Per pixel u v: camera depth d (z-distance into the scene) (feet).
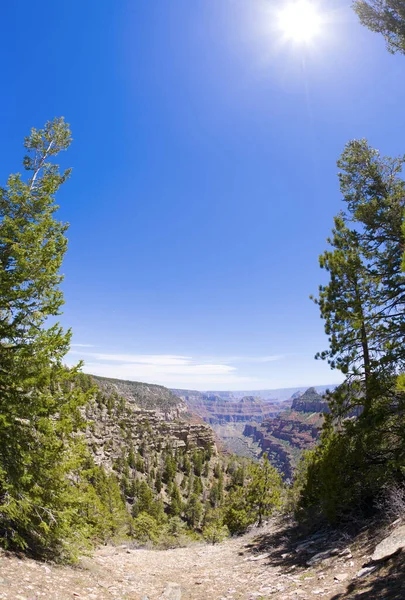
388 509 32.91
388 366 36.14
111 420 425.69
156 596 29.14
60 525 29.94
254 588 29.30
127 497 286.46
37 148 51.13
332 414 48.32
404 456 32.91
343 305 47.14
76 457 32.48
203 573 40.11
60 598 20.83
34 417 30.60
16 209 39.68
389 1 30.83
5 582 20.17
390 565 21.58
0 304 30.94
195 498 279.90
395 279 42.78
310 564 31.42
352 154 50.80
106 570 34.55
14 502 26.02
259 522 83.82
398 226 43.88
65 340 31.94
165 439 467.52
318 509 48.70
